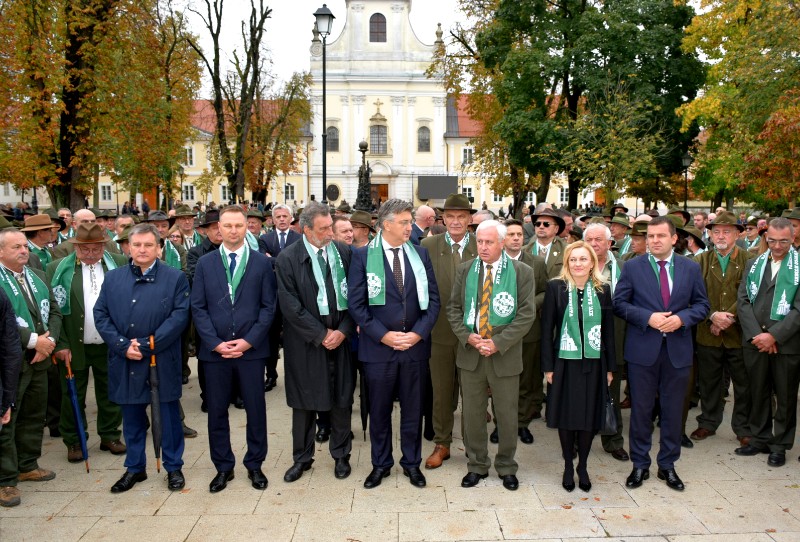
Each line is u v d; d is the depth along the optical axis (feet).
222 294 15.26
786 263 16.48
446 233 18.80
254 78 70.85
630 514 13.92
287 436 19.27
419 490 15.31
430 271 16.11
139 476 15.89
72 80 50.44
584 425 14.82
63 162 51.44
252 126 91.71
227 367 15.28
